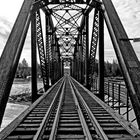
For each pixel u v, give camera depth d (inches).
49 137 151.1
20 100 1236.5
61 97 362.3
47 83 469.1
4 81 140.8
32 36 329.7
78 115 235.3
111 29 206.1
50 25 678.5
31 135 161.2
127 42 183.6
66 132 174.6
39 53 430.6
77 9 576.1
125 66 167.3
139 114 141.1
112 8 227.6
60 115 236.4
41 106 289.7
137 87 150.8
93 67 473.7
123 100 347.3
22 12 205.6
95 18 417.4
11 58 154.9
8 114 885.2
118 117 210.4
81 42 748.0
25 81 3046.3
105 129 172.6
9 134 161.2
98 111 253.4
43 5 313.4
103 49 340.2
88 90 485.7
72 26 766.5
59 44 1337.4
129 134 164.9
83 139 154.6
